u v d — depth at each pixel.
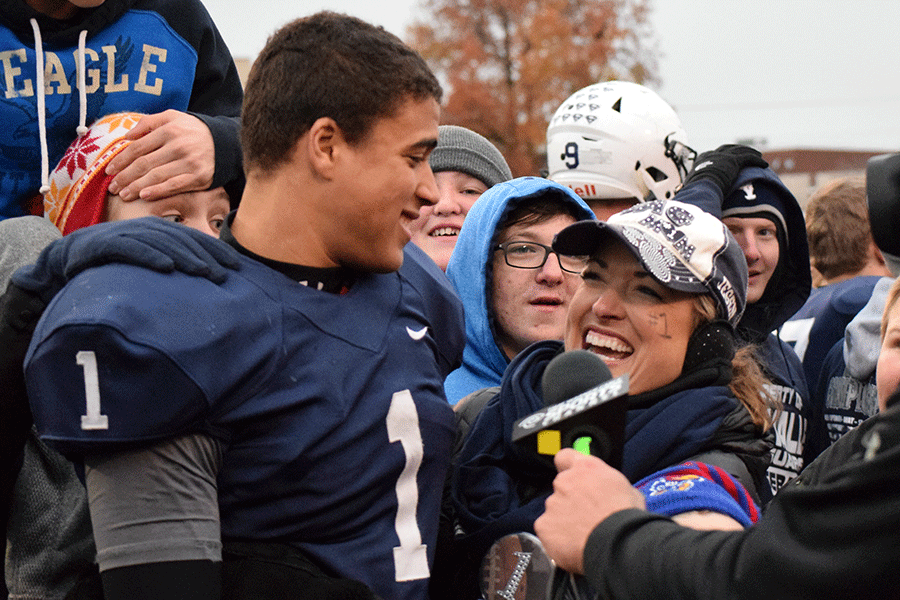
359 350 1.98
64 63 2.77
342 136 1.93
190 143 2.63
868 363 3.88
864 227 5.07
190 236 1.90
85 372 1.69
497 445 2.45
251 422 1.84
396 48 1.99
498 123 31.52
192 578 1.71
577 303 2.43
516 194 3.40
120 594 1.70
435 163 4.14
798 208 4.23
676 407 2.23
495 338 3.46
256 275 1.94
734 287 2.40
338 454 1.90
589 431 1.80
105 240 1.82
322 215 1.98
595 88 5.04
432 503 2.07
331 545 1.92
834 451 2.16
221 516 1.87
